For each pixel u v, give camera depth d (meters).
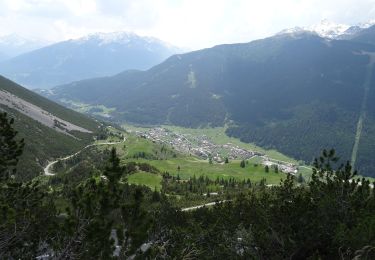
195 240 52.62
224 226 55.66
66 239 28.28
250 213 51.28
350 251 29.91
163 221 62.47
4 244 31.44
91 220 26.45
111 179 27.48
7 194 35.12
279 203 38.25
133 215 26.94
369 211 34.47
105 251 26.55
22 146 33.94
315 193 38.75
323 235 32.47
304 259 33.72
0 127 32.69
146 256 27.70
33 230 34.53
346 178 37.97
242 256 37.81
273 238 34.59
